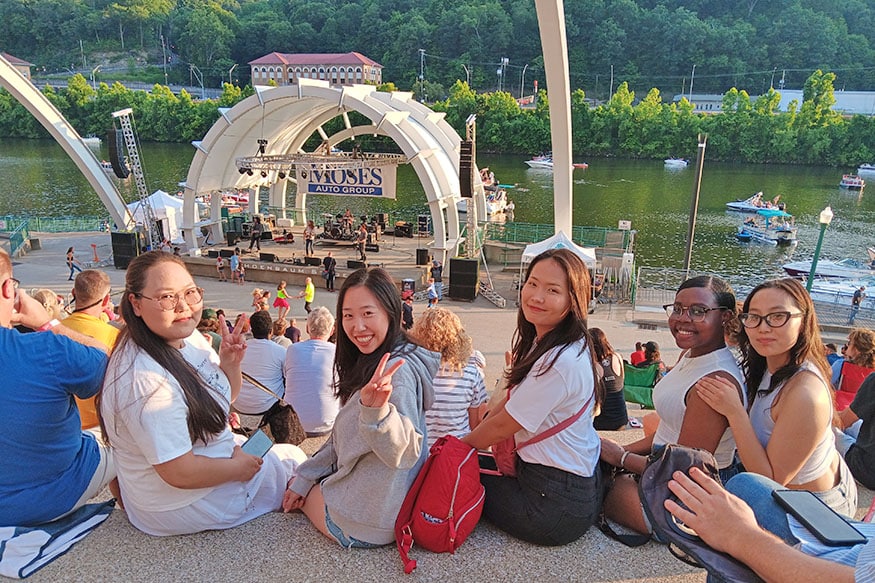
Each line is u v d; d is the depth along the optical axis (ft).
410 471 9.12
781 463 8.71
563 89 58.80
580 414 9.07
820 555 5.42
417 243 95.20
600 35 501.97
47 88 379.55
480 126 362.53
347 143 341.21
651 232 147.54
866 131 307.37
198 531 9.46
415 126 77.25
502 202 149.89
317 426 16.87
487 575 8.74
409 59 518.78
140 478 8.84
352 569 8.79
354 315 8.50
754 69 481.05
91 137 367.86
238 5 615.57
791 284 8.99
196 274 81.56
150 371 8.21
